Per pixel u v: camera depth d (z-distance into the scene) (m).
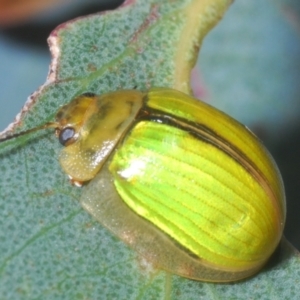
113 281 0.06
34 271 0.06
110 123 0.06
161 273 0.06
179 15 0.06
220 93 0.07
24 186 0.06
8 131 0.06
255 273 0.06
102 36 0.06
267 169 0.06
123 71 0.06
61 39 0.06
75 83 0.06
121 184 0.06
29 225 0.06
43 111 0.06
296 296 0.06
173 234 0.06
